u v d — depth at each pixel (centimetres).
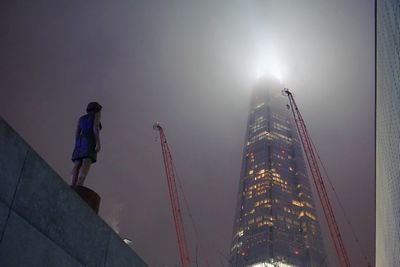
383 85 2944
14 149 603
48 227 664
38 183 652
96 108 1195
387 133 3000
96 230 823
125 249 953
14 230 584
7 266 561
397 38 2039
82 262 755
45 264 645
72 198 747
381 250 5147
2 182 573
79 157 1116
